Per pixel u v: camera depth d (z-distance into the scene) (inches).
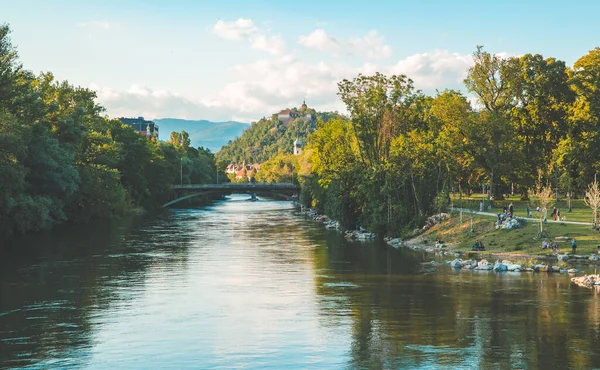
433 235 3946.9
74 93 5354.3
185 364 1482.5
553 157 4709.6
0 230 4025.6
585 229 3348.9
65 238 4114.2
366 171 4626.0
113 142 5836.6
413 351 1567.4
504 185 5310.0
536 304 2084.2
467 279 2596.0
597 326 1787.6
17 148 3558.1
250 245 3905.0
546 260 2974.9
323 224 5698.8
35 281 2536.9
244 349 1595.7
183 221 5974.4
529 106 4950.8
